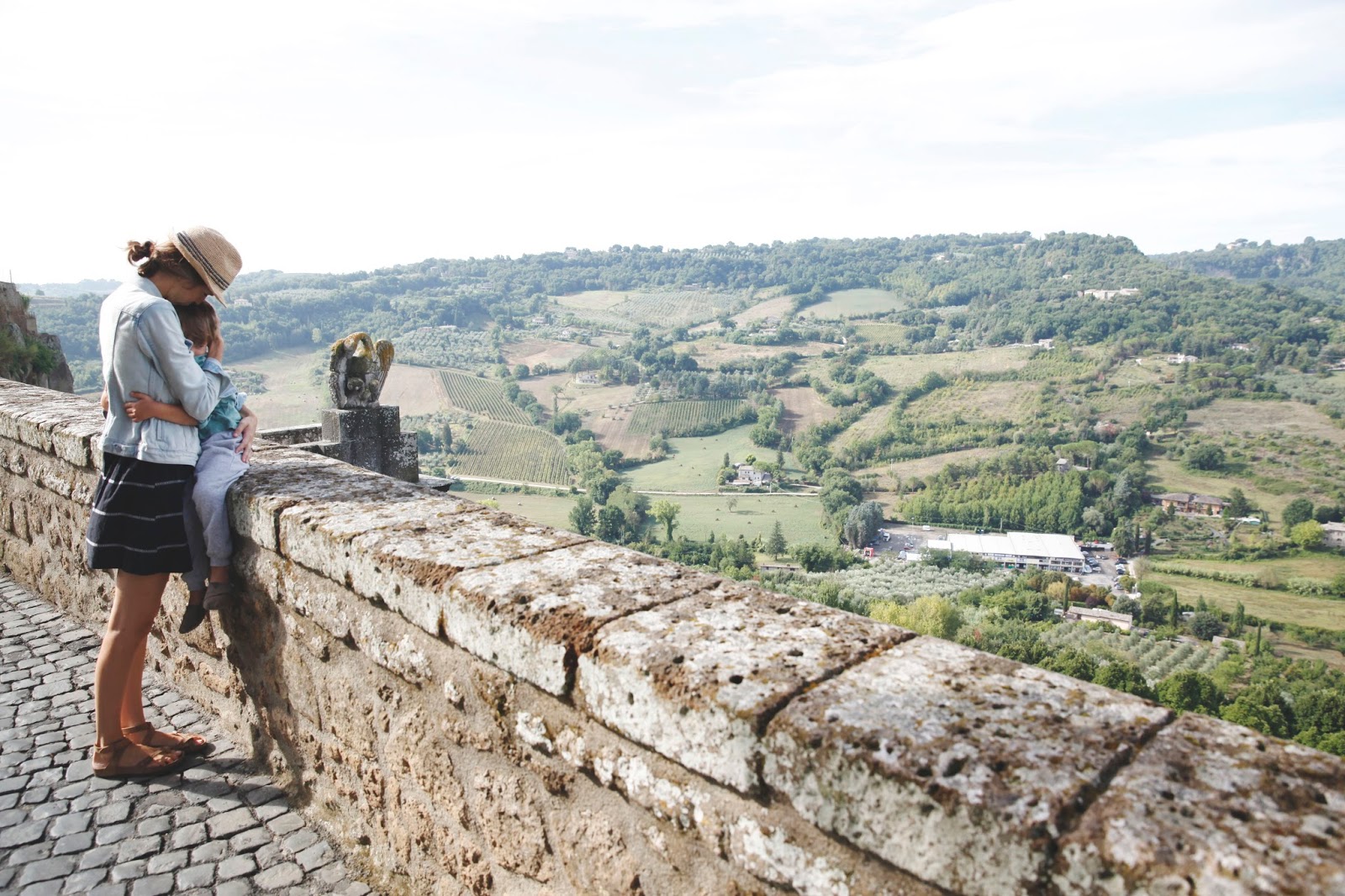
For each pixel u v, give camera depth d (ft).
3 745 10.14
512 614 6.14
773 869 4.66
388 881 7.97
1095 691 4.67
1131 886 3.33
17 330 89.66
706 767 4.84
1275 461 381.81
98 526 8.75
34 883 7.77
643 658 5.27
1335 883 3.13
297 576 8.64
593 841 5.87
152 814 8.87
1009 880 3.65
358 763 8.25
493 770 6.66
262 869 8.09
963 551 323.37
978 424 475.72
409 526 8.05
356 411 24.95
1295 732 158.40
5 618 14.14
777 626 5.71
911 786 3.92
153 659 12.09
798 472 433.48
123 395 8.59
